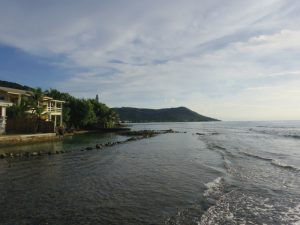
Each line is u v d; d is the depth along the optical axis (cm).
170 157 2564
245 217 1014
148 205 1127
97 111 8088
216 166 2055
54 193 1290
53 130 4147
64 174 1730
